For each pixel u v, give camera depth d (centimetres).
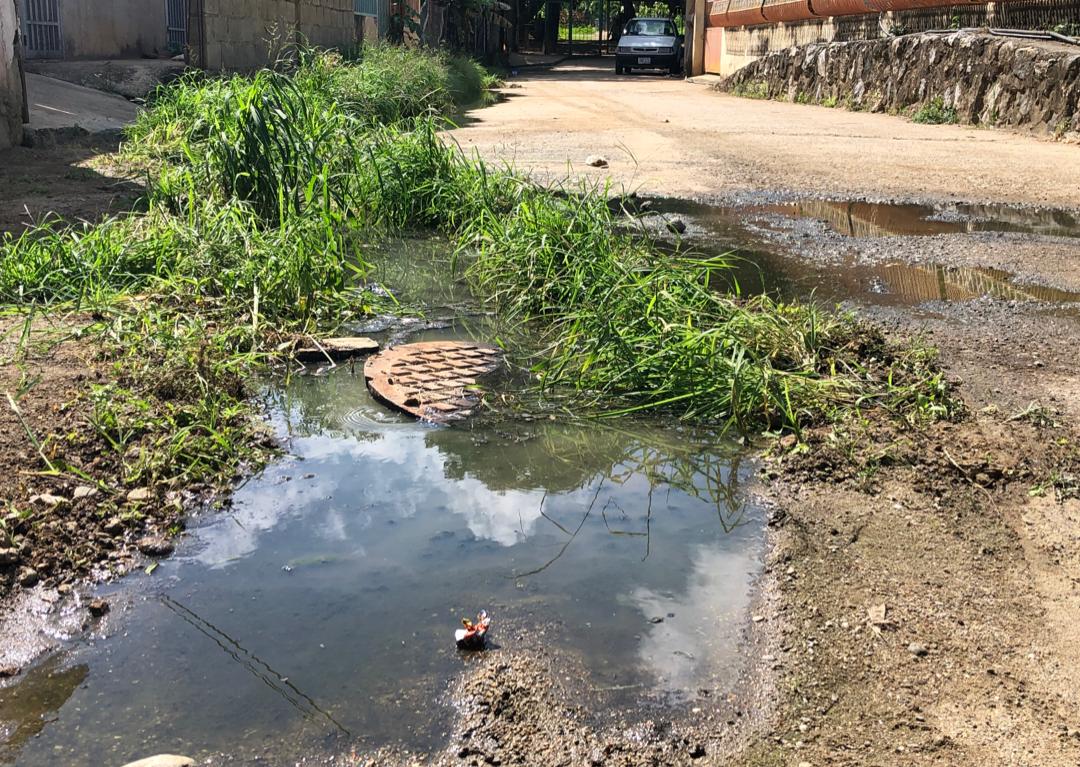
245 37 1424
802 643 221
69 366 360
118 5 1683
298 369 398
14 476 279
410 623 227
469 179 688
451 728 193
